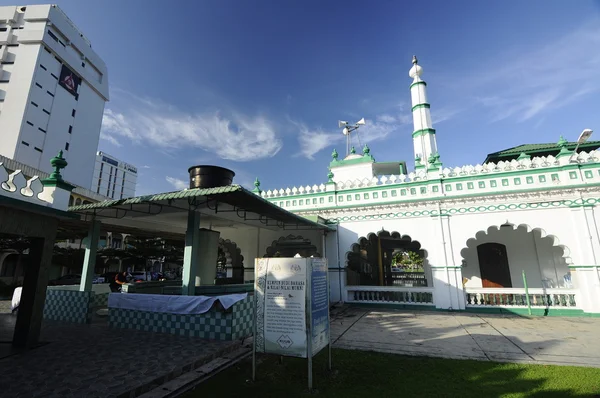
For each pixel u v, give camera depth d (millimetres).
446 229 10312
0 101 33250
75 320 7418
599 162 9102
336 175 15516
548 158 9633
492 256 11609
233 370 4590
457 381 4074
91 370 4191
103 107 46406
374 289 10953
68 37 38875
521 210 9617
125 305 6848
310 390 3820
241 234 13383
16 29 36250
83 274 7918
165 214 8047
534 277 10852
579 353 5234
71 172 39188
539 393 3654
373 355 5270
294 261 4379
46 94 35969
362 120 17547
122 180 85188
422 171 11117
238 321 6000
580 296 8844
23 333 5266
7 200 4477
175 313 6270
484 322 8023
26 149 33406
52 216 5602
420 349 5617
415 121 15625
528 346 5715
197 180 7258
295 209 12461
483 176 10133
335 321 8320
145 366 4355
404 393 3736
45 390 3570
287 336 4164
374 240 14734
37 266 5449
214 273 8430
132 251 26016
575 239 9000
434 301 10086
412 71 16078
